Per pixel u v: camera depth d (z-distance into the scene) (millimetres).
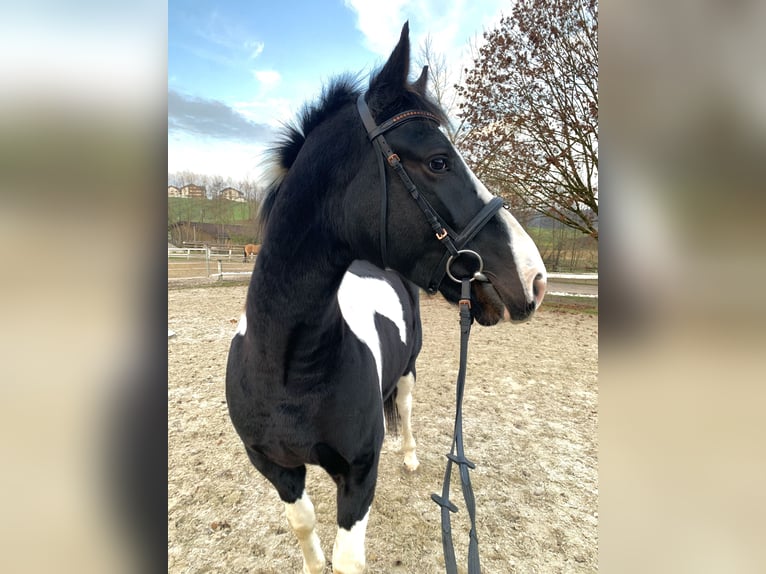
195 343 5969
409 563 2109
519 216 10531
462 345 1312
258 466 1645
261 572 2055
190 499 2564
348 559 1472
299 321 1310
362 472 1551
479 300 1368
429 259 1313
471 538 1194
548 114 8797
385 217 1271
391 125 1261
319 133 1366
